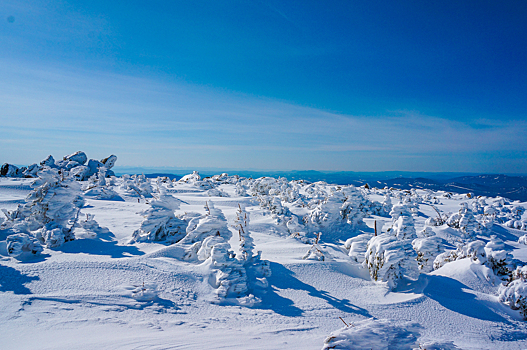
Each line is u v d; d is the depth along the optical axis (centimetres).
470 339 995
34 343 650
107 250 1337
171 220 1692
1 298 827
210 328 852
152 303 937
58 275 990
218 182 5822
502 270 1474
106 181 3809
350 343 730
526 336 1052
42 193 1458
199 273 1148
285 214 2331
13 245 1107
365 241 1666
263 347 774
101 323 789
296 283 1235
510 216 3850
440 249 1728
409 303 1170
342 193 2420
